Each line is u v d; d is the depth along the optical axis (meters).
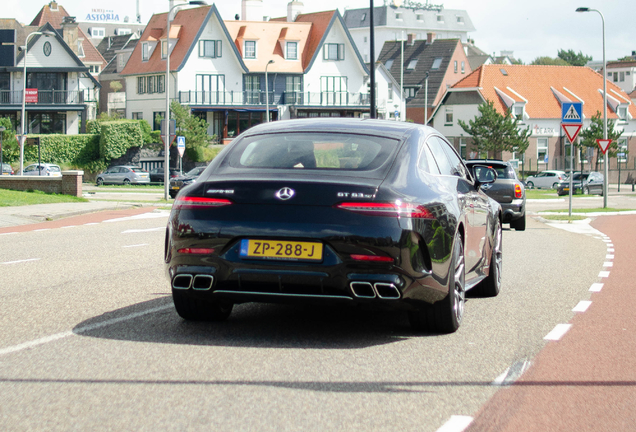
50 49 67.62
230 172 5.95
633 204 38.78
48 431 3.90
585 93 79.69
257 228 5.59
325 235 5.48
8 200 23.86
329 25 72.75
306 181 5.61
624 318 7.35
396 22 153.62
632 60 137.38
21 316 6.92
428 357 5.59
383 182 5.68
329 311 7.36
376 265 5.47
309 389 4.70
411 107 89.25
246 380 4.87
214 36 68.38
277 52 71.94
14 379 4.84
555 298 8.56
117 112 75.88
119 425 4.00
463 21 161.25
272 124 6.74
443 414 4.27
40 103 67.06
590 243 15.87
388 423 4.09
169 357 5.42
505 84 76.06
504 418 4.22
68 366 5.16
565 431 4.02
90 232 16.20
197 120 60.78
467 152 75.44
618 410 4.40
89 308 7.34
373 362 5.39
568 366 5.43
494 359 5.59
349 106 74.12
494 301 8.30
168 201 29.78
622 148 81.50
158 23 71.12
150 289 8.56
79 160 60.75
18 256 11.69
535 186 63.91
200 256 5.74
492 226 8.31
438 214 5.91
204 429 3.95
